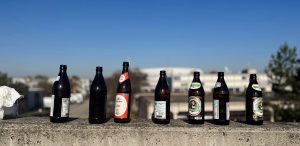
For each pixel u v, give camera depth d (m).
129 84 1.12
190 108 1.13
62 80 1.09
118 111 1.10
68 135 1.00
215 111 1.16
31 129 0.99
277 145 1.08
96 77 1.15
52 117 1.07
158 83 1.20
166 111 1.12
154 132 1.03
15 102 1.18
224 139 1.06
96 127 1.01
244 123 1.19
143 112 12.38
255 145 1.07
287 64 8.62
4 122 1.02
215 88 1.21
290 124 1.19
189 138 1.04
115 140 1.01
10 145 0.99
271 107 8.29
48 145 1.00
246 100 1.20
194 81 1.16
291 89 8.68
